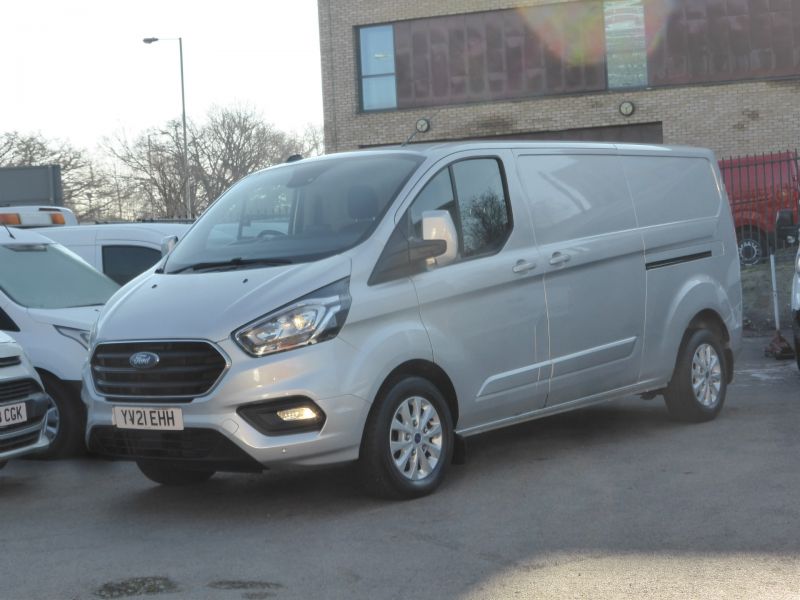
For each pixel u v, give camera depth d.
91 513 6.60
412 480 6.43
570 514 5.89
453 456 6.83
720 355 8.84
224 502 6.70
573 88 31.19
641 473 6.85
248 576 5.01
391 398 6.31
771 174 19.48
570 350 7.53
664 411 9.32
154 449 6.20
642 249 8.15
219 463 6.02
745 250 19.77
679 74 30.39
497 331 7.00
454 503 6.28
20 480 7.84
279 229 6.86
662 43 30.47
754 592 4.46
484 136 31.89
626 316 7.98
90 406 6.46
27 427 7.32
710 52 30.14
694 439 7.92
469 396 6.83
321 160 7.41
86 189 65.94
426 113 32.19
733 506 5.88
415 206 6.73
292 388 5.93
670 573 4.76
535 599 4.49
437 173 6.93
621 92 30.80
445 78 32.06
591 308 7.69
